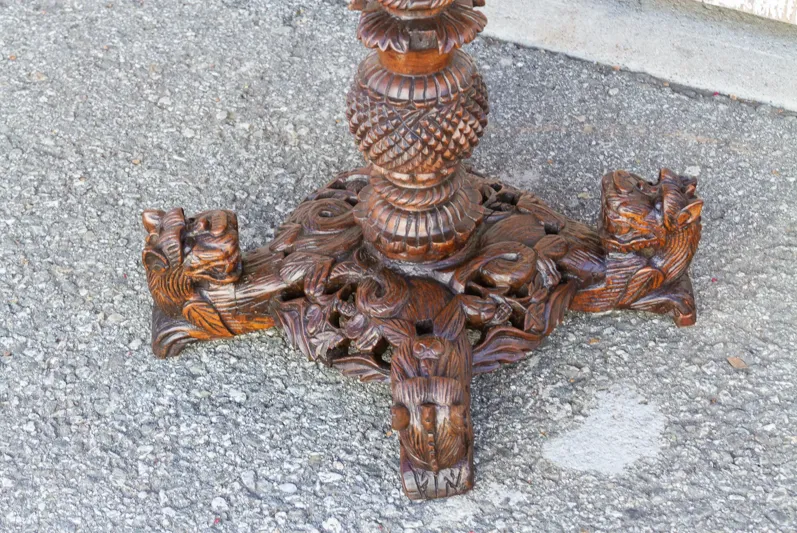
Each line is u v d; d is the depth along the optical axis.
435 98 1.53
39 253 1.85
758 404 1.69
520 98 2.05
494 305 1.64
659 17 2.16
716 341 1.74
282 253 1.71
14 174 1.95
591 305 1.72
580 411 1.68
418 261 1.65
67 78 2.08
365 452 1.66
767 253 1.84
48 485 1.64
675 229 1.66
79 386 1.72
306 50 2.13
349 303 1.65
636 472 1.63
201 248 1.64
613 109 2.04
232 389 1.71
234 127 2.01
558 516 1.60
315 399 1.71
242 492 1.63
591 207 1.90
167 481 1.64
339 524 1.60
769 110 2.04
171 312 1.70
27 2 2.21
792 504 1.60
